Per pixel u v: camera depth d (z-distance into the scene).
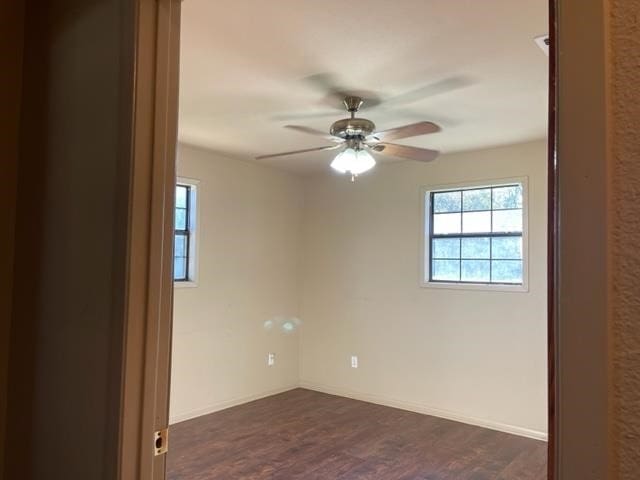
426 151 3.20
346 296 5.39
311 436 4.07
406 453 3.72
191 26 2.14
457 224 4.70
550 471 0.56
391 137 3.06
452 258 4.72
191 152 4.59
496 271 4.45
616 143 0.50
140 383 1.06
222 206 4.89
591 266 0.51
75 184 1.21
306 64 2.54
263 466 3.46
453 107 3.22
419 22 2.09
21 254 1.38
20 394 1.35
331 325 5.51
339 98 3.07
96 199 1.14
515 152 4.27
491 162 4.40
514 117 3.43
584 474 0.50
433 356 4.70
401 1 1.93
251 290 5.18
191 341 4.56
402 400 4.89
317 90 2.93
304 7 1.97
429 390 4.71
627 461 0.48
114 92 1.11
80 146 1.20
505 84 2.79
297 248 5.78
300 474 3.34
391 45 2.31
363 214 5.30
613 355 0.49
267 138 4.15
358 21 2.08
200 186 4.67
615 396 0.49
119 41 1.10
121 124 1.08
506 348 4.26
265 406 4.94
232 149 4.59
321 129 3.81
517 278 4.32
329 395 5.38
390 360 5.00
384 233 5.12
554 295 0.55
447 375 4.60
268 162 5.12
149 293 1.08
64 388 1.20
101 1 1.16
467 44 2.29
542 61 2.47
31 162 1.36
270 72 2.66
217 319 4.81
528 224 4.18
